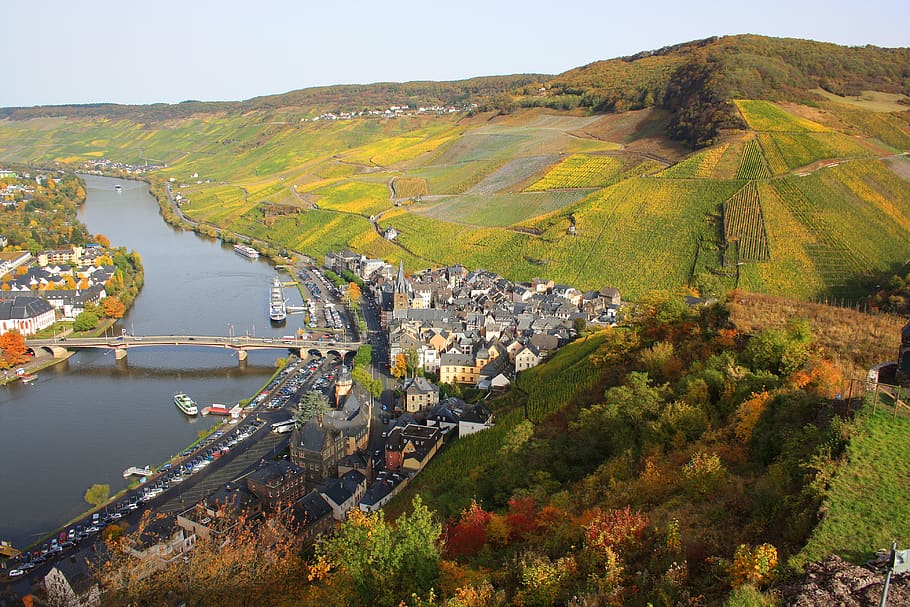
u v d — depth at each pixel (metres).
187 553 116.19
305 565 92.88
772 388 94.25
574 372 166.25
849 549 53.88
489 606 64.12
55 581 122.25
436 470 148.38
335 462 173.25
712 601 53.94
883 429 68.25
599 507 82.44
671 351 125.25
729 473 76.88
